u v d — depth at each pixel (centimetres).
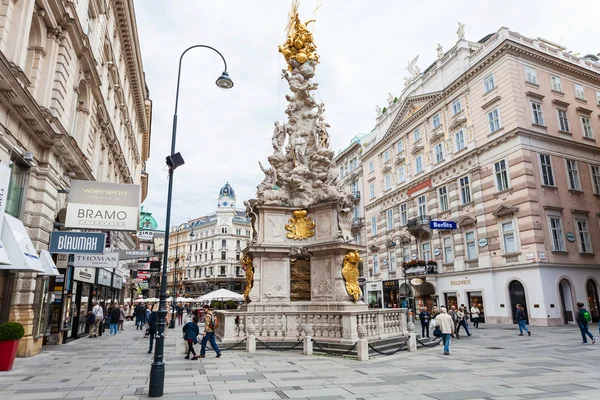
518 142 2873
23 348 1373
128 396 803
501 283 2927
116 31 2812
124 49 3133
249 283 1678
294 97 1905
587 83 3400
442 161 3638
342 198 1666
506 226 2933
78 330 2119
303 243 1678
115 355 1451
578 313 1730
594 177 3162
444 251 3528
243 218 9600
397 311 1650
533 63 3130
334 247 1570
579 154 3122
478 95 3281
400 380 941
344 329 1380
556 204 2867
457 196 3419
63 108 1582
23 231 1258
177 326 3406
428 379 954
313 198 1730
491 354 1405
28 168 1397
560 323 2603
